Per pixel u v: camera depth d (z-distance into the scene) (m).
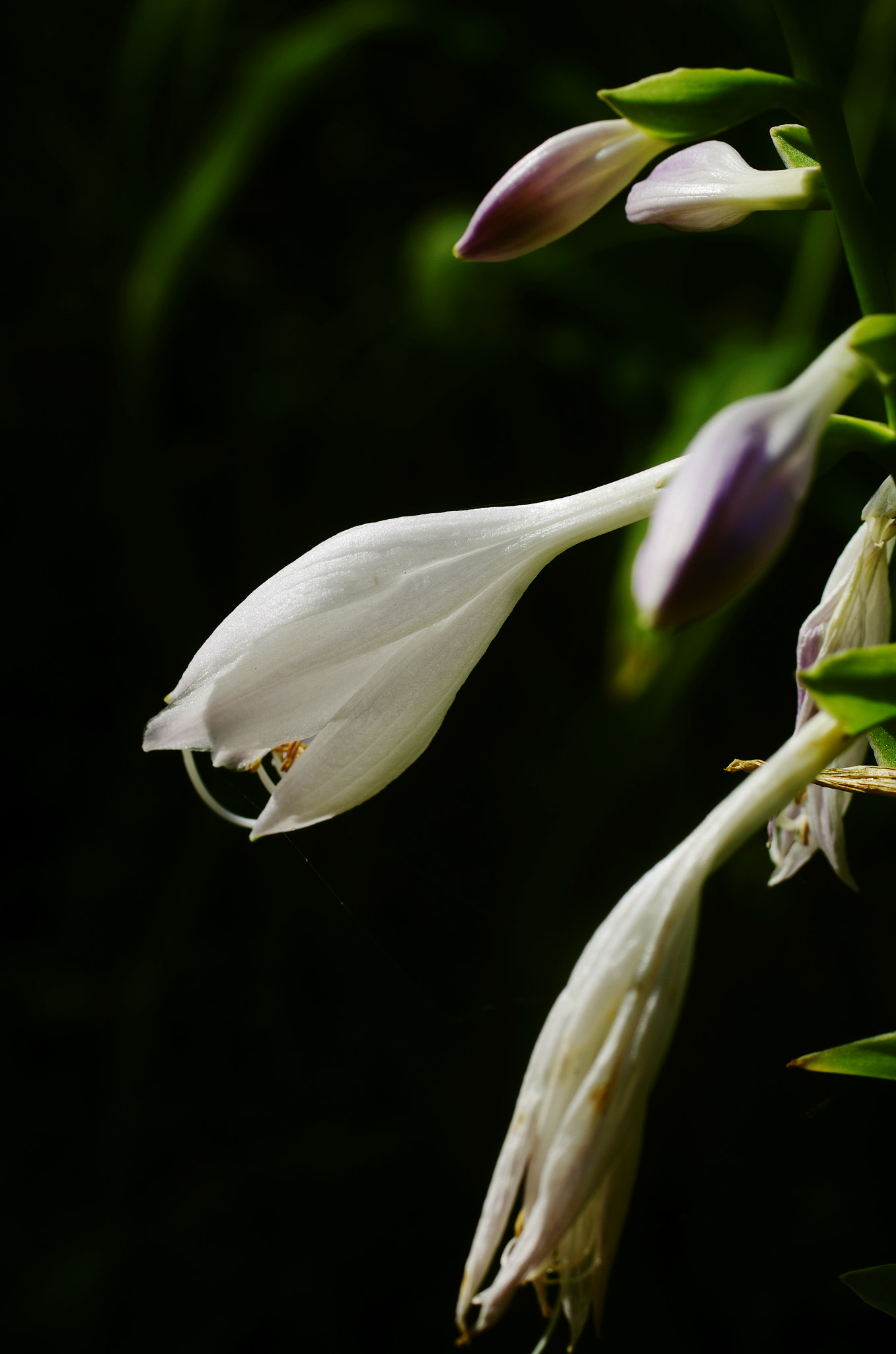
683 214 0.42
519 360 0.98
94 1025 1.01
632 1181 0.40
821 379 0.38
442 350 0.96
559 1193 0.39
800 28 0.40
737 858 0.81
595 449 0.99
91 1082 1.00
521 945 0.80
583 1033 0.39
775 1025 0.78
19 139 1.11
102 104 1.13
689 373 0.76
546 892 0.78
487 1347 0.87
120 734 1.09
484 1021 0.85
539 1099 0.40
